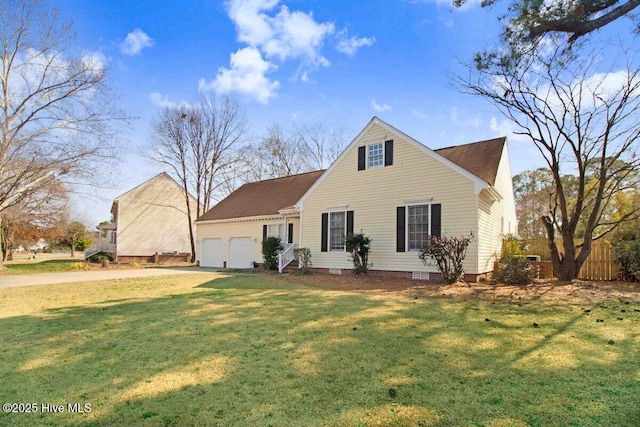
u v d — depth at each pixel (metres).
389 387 3.87
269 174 38.22
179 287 12.20
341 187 16.14
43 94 20.50
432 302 8.78
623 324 6.48
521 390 3.79
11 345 5.48
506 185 18.39
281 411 3.38
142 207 30.55
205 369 4.45
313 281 13.42
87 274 17.72
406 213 14.05
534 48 10.29
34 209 26.80
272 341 5.59
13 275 17.42
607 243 13.10
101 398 3.69
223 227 23.47
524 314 7.34
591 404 3.48
